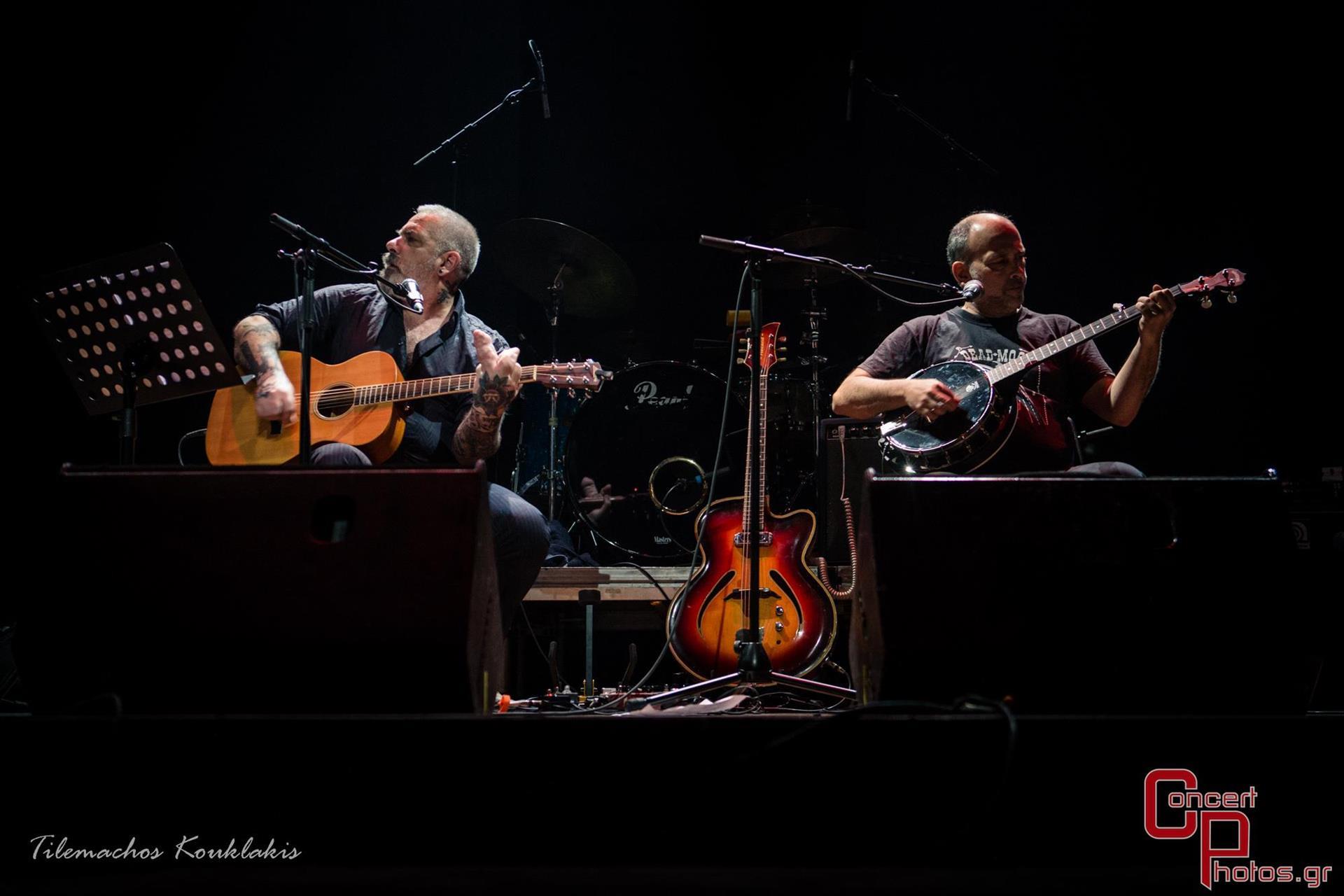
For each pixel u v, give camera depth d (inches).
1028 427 124.1
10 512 194.9
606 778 73.7
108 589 79.8
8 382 202.8
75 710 77.0
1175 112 237.6
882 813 73.0
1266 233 229.9
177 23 227.1
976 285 120.6
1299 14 230.7
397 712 79.7
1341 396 222.1
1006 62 247.0
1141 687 78.6
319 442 122.9
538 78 211.8
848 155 251.9
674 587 157.9
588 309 234.4
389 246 137.4
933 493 81.1
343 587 79.2
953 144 228.1
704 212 257.1
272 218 109.0
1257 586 79.4
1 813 72.9
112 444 206.1
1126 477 81.7
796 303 257.6
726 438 212.7
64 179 216.4
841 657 168.2
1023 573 79.4
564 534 190.4
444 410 131.9
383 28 242.5
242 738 73.7
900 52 251.0
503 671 95.0
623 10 257.1
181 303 106.7
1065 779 73.4
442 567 79.2
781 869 72.4
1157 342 122.3
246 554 79.8
